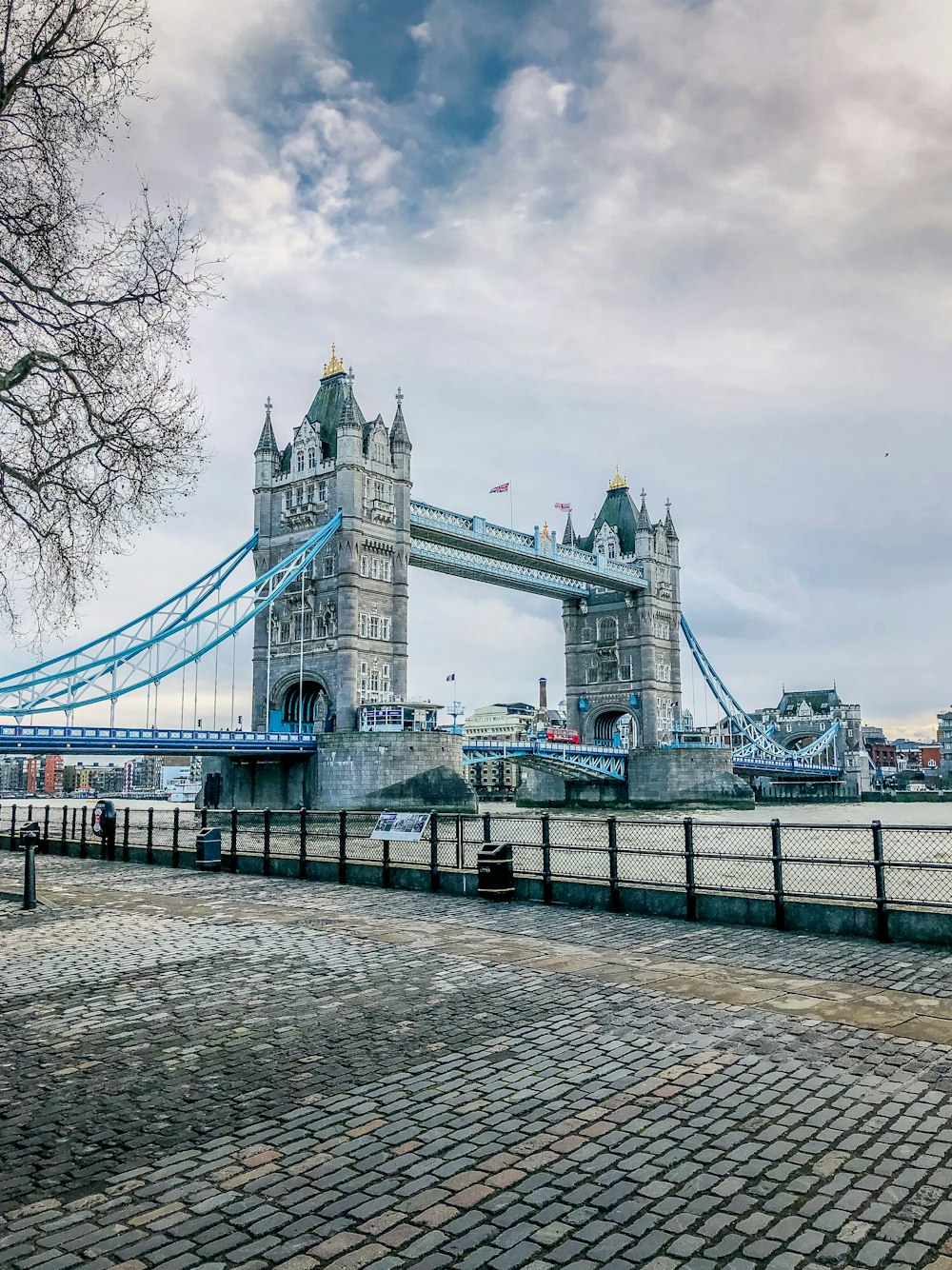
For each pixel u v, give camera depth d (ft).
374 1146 24.12
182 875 89.86
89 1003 39.19
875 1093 27.35
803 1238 19.25
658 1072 29.50
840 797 568.82
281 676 350.43
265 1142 24.54
